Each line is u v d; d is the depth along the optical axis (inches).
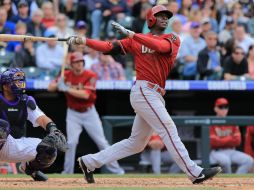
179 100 1995.6
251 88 1894.7
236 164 1791.3
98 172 1747.0
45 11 2139.5
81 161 1099.3
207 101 2000.5
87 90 1733.5
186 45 2028.8
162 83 1051.9
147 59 1040.8
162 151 1765.5
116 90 1914.4
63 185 1042.7
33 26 2064.5
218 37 2171.5
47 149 1045.8
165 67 1046.4
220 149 1780.3
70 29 2105.1
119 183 1118.4
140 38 1000.9
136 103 1047.6
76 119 1752.0
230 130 1775.3
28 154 1064.2
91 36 2187.5
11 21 2080.5
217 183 1109.1
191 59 1993.1
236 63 1991.9
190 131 1775.3
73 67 1731.1
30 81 1819.6
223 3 2337.6
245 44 2171.5
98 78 1915.6
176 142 1036.5
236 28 2167.8
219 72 1974.7
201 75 1967.3
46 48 1947.6
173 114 1994.3
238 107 2009.1
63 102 1955.0
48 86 1791.3
